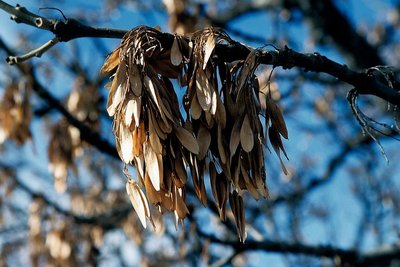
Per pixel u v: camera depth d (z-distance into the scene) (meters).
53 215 12.03
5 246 15.00
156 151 3.96
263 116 4.38
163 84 4.18
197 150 4.01
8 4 4.67
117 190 13.22
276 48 4.59
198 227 8.95
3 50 8.34
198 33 4.32
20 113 8.24
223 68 4.29
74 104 9.19
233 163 4.15
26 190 13.25
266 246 9.52
